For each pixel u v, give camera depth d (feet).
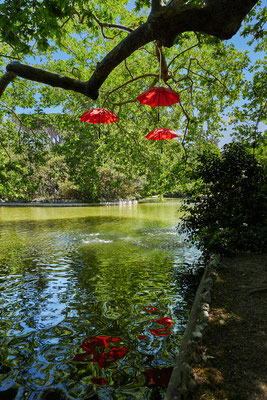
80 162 35.70
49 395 9.00
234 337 9.11
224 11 7.42
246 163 23.99
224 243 19.11
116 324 14.07
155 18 8.27
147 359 11.00
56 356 11.25
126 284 20.21
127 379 9.78
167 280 21.03
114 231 44.11
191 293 18.37
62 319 14.69
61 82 11.94
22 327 13.85
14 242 35.96
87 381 9.68
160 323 14.16
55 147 35.63
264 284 13.61
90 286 19.85
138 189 122.31
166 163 40.60
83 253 29.99
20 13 11.95
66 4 11.42
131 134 39.34
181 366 7.69
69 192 104.68
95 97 12.46
